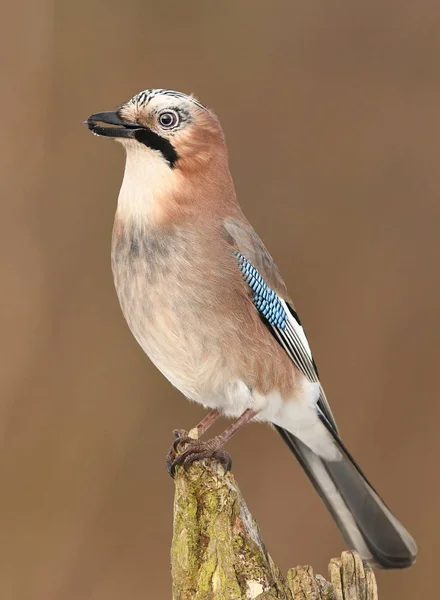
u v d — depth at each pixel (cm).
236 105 1326
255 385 798
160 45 1332
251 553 618
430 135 1308
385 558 845
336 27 1335
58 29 1308
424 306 1254
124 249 779
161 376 1202
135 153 785
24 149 1264
